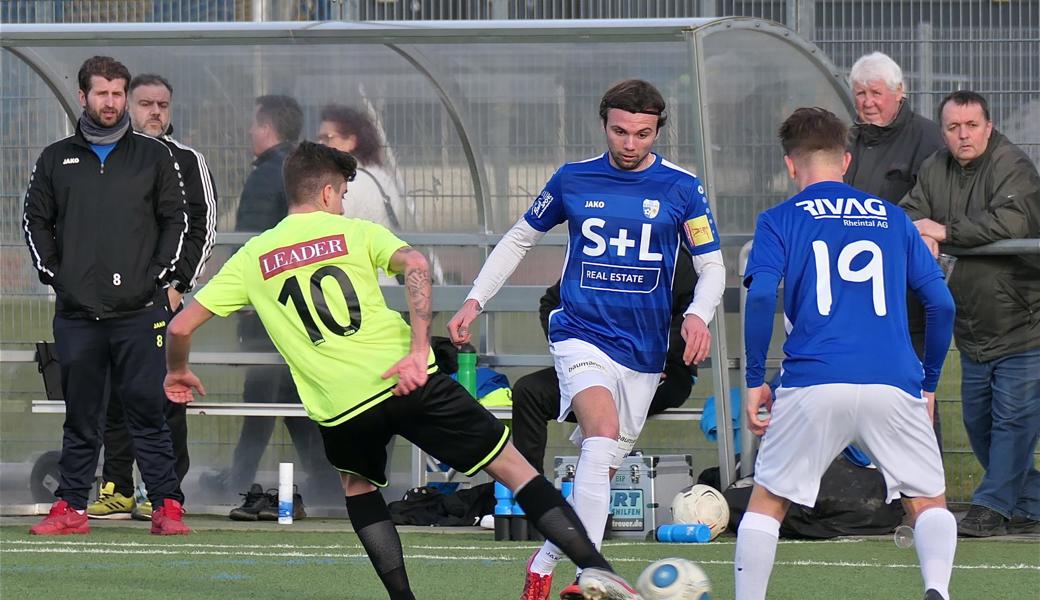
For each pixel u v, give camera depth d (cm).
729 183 2330
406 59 2406
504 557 1814
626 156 1403
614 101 1396
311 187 1328
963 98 2000
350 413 1269
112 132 2023
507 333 2477
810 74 2358
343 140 2480
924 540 1199
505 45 2341
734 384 2283
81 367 2027
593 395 1396
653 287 1432
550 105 2453
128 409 2061
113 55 2444
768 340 1227
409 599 1349
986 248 2003
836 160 1282
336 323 1277
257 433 2470
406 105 2484
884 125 2120
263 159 2464
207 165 2370
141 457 2078
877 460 1212
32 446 2486
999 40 2527
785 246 1232
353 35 2327
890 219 1246
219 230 2506
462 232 2511
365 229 1302
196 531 2145
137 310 2025
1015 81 2523
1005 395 2028
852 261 1220
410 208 2520
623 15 2900
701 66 2153
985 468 2134
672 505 2094
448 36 2291
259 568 1708
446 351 2264
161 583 1585
